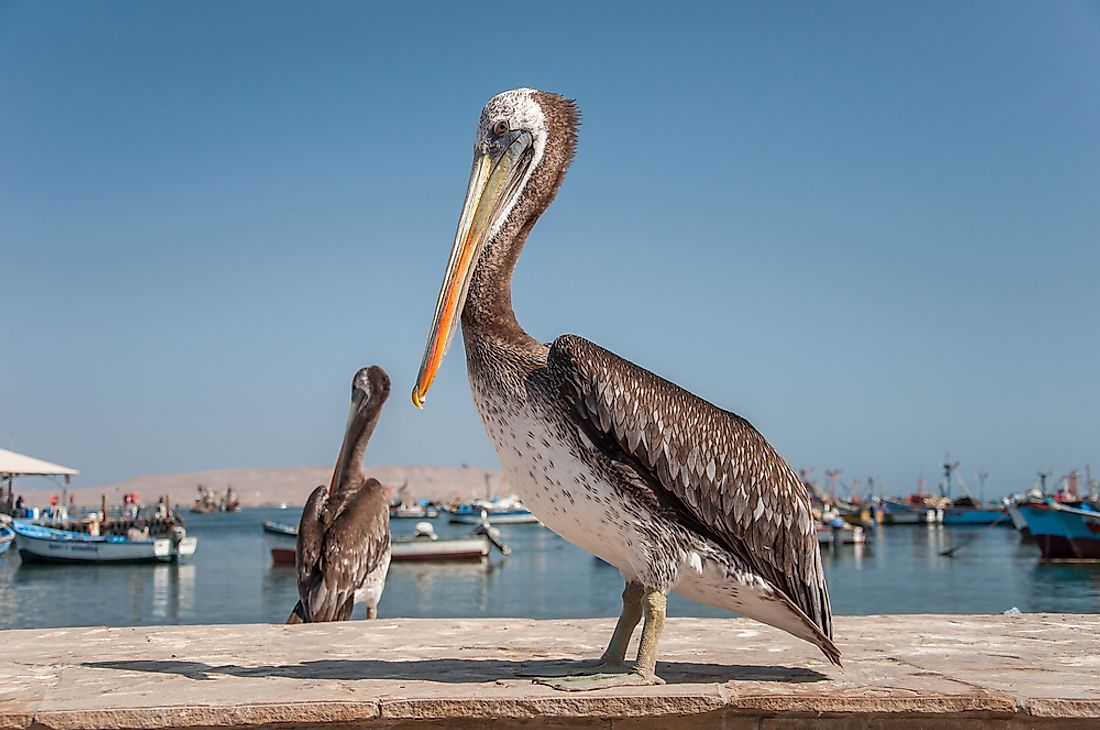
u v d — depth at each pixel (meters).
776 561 4.79
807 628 4.70
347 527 8.48
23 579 37.69
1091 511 42.09
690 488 4.58
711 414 4.73
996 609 28.66
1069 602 30.09
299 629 7.37
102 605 30.83
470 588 36.03
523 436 4.62
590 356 4.50
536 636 6.95
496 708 4.25
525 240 5.04
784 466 4.89
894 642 6.50
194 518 143.12
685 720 4.36
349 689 4.55
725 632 7.11
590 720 4.32
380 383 9.30
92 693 4.57
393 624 7.60
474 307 4.83
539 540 66.25
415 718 4.25
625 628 4.91
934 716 4.43
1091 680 4.93
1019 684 4.78
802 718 4.42
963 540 66.75
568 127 5.17
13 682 4.96
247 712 4.19
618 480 4.52
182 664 5.61
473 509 104.44
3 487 58.12
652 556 4.55
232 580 38.00
